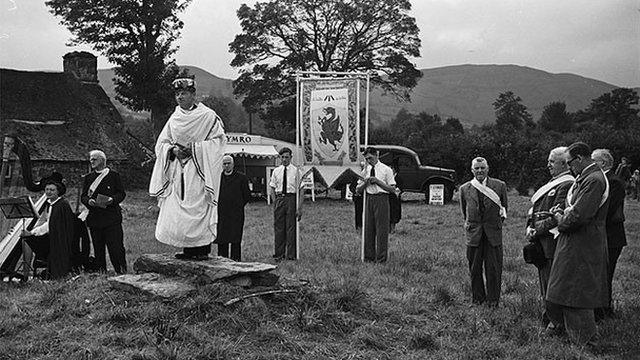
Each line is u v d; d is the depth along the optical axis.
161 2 39.03
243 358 5.74
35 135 30.09
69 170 30.16
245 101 49.19
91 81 38.84
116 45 40.09
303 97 13.80
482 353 6.38
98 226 9.30
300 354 6.00
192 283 6.88
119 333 6.03
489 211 8.27
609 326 7.34
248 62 48.62
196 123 6.97
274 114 50.25
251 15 47.97
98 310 6.55
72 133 31.97
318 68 48.31
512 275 10.84
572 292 6.62
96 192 9.28
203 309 6.42
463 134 47.72
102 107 35.78
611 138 48.12
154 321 6.23
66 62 38.91
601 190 6.48
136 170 36.38
